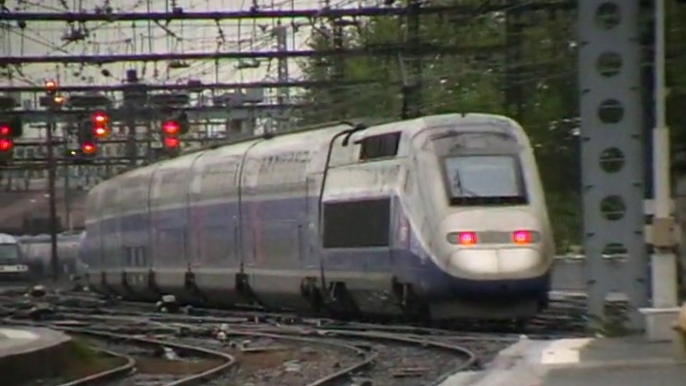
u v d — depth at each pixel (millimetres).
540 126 129625
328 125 103438
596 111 60281
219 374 66188
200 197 125875
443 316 83812
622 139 60250
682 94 100562
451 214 82125
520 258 80688
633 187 60375
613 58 60031
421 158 85500
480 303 82125
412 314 87938
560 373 49656
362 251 92500
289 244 105438
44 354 63938
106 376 63938
